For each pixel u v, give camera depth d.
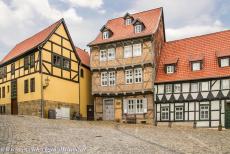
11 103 33.75
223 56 28.88
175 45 33.81
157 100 30.67
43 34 33.47
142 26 32.50
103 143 14.18
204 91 28.80
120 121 32.06
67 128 20.08
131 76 32.00
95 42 34.31
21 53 32.25
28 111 30.61
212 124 28.05
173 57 32.38
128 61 32.16
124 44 32.66
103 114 33.28
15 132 15.78
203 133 22.03
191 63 30.45
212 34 32.47
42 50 30.05
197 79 29.14
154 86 30.98
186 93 29.59
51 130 18.08
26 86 31.50
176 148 14.11
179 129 25.05
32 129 17.73
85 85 36.22
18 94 32.59
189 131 23.33
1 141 12.73
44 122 22.94
